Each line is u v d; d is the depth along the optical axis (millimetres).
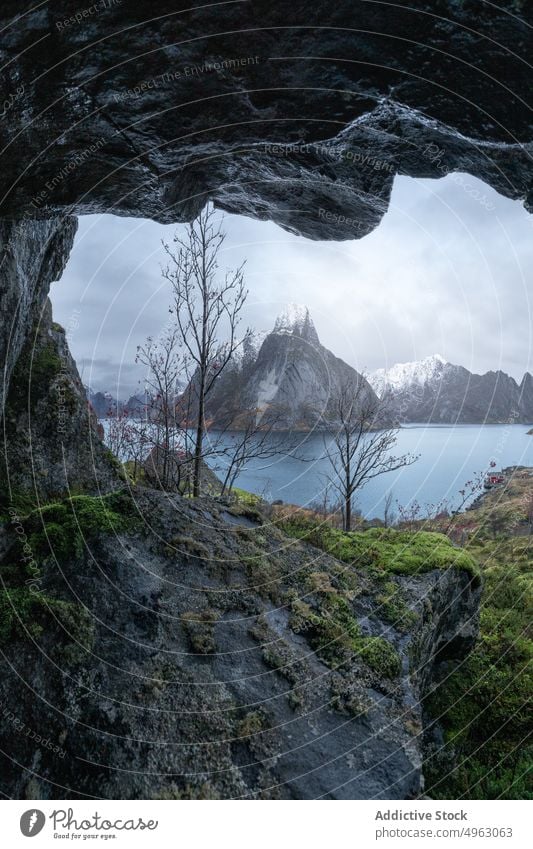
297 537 4359
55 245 4148
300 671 2711
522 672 4258
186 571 3051
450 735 3537
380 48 1961
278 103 2297
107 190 3012
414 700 2791
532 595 6090
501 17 1695
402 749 2475
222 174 3389
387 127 2623
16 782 2018
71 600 2592
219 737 2287
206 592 2977
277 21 1840
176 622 2715
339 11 1794
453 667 4227
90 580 2713
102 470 4105
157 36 1874
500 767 3387
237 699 2459
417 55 1969
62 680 2293
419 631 3359
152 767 2141
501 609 5754
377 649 3014
